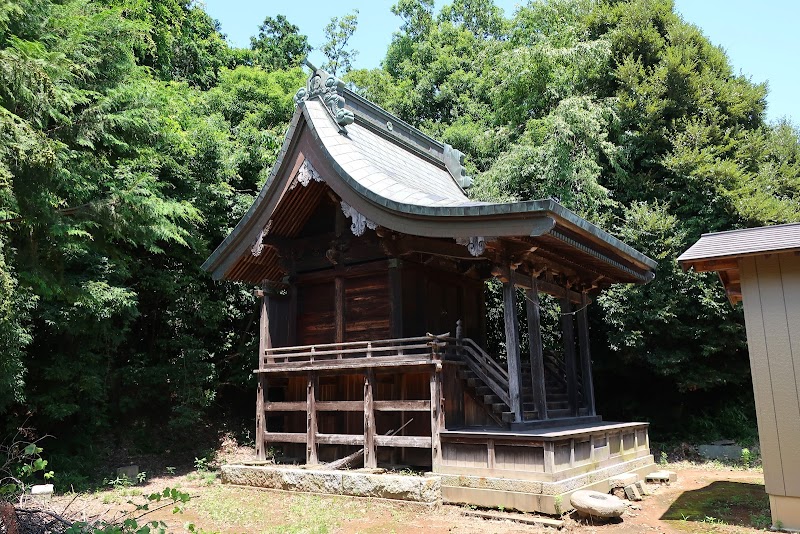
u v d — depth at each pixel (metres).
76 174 10.39
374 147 13.66
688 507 8.92
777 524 7.20
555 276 12.43
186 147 15.69
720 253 7.46
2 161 7.98
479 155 22.86
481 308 14.55
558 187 17.38
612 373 19.28
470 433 9.21
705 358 16.89
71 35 10.77
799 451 7.05
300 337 13.31
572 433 8.97
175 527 8.16
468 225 9.45
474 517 8.47
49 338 13.22
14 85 8.09
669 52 18.05
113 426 16.05
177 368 15.94
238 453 16.61
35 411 12.20
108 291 12.40
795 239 7.21
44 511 5.82
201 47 26.58
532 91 20.02
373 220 10.79
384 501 9.30
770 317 7.38
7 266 9.00
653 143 18.08
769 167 16.97
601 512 7.71
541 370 10.73
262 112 22.50
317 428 12.43
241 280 14.12
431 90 29.72
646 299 16.22
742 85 18.58
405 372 10.43
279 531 7.75
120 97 11.51
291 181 12.12
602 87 19.61
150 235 11.11
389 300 11.85
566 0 21.75
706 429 17.41
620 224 17.52
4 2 8.96
